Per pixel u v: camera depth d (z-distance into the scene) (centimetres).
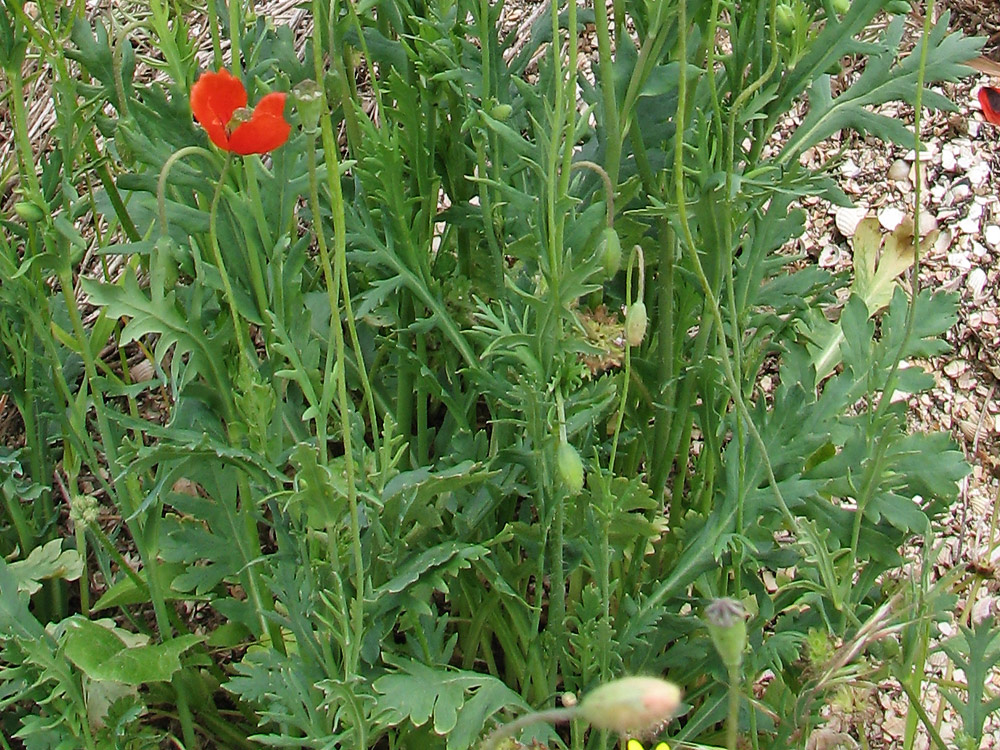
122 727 63
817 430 65
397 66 71
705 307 66
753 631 66
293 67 69
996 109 64
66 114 65
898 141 67
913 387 68
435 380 70
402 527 63
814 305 73
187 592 70
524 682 66
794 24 61
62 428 70
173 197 66
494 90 67
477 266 74
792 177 64
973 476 88
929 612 60
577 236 60
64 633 67
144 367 89
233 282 63
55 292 89
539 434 60
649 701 38
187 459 61
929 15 53
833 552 65
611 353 61
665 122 65
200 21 99
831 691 64
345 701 57
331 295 49
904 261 85
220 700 77
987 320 95
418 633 63
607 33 57
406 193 72
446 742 65
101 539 68
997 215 99
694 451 88
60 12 68
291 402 68
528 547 65
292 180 62
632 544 65
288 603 61
